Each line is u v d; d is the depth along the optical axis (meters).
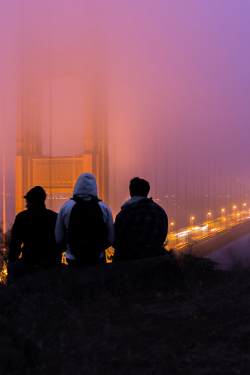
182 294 3.53
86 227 3.74
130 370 1.78
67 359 2.00
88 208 3.77
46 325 2.68
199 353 1.91
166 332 2.34
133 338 2.30
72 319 2.83
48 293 3.35
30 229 3.96
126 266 3.93
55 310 3.14
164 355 1.93
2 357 1.72
